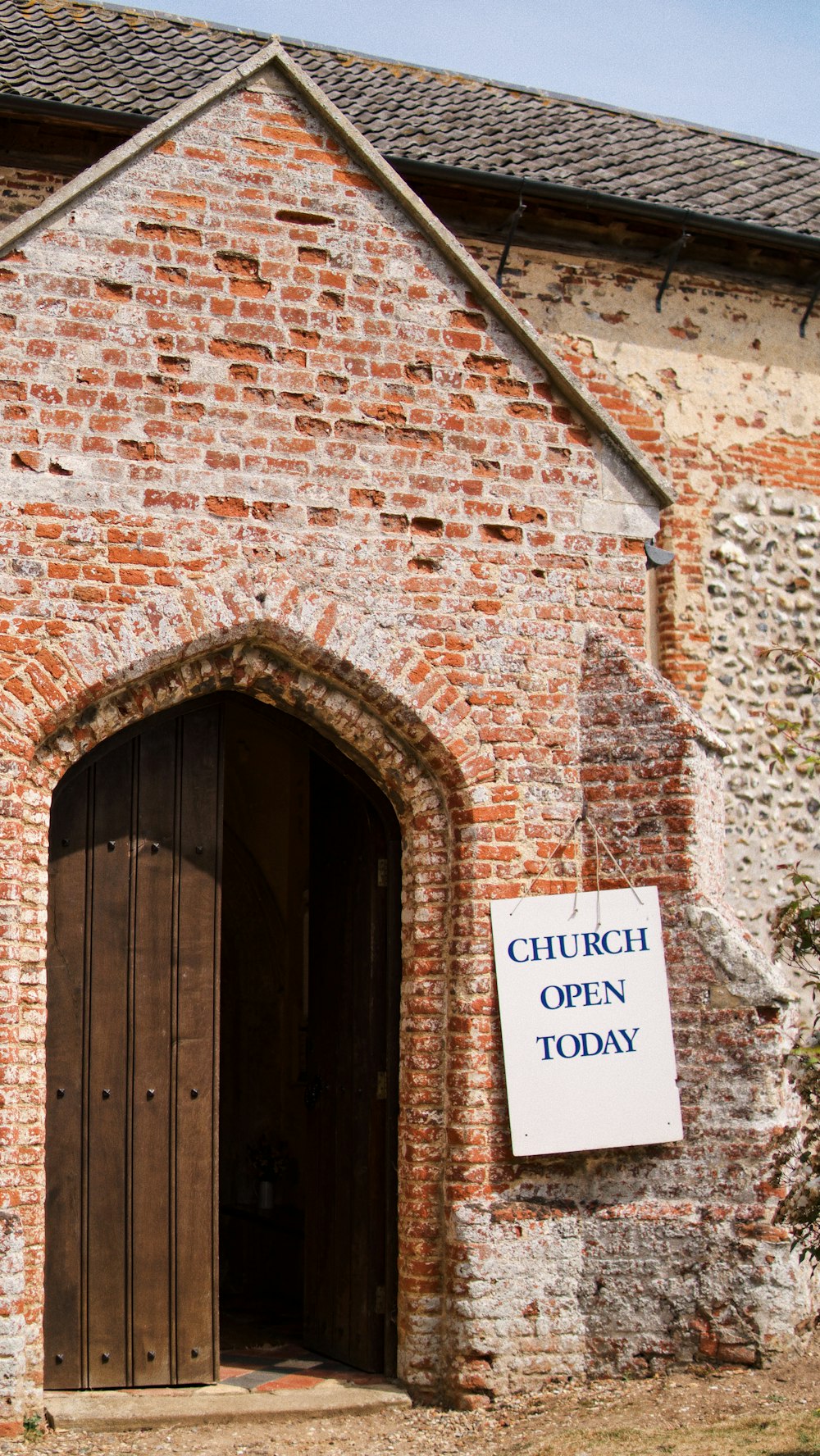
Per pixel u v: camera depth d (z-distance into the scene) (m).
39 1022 6.08
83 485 6.30
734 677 10.90
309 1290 7.50
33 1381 5.89
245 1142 10.85
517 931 6.71
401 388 6.90
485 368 7.07
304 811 10.76
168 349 6.52
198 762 6.80
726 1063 6.71
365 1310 6.90
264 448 6.62
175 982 6.63
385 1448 5.89
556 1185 6.65
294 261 6.79
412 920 6.90
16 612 6.14
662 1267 6.58
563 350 10.73
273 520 6.59
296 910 10.73
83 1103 6.43
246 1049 10.98
